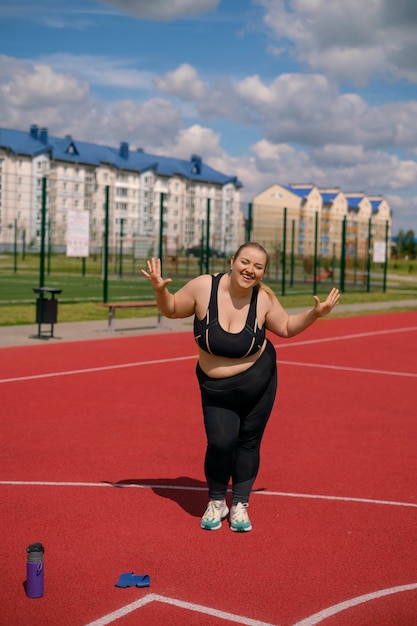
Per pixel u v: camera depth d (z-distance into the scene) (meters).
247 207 29.61
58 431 7.99
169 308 5.27
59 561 4.63
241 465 5.33
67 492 5.99
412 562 4.72
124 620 3.87
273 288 35.72
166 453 7.21
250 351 5.09
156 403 9.54
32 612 3.95
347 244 45.38
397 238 134.75
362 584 4.38
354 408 9.55
